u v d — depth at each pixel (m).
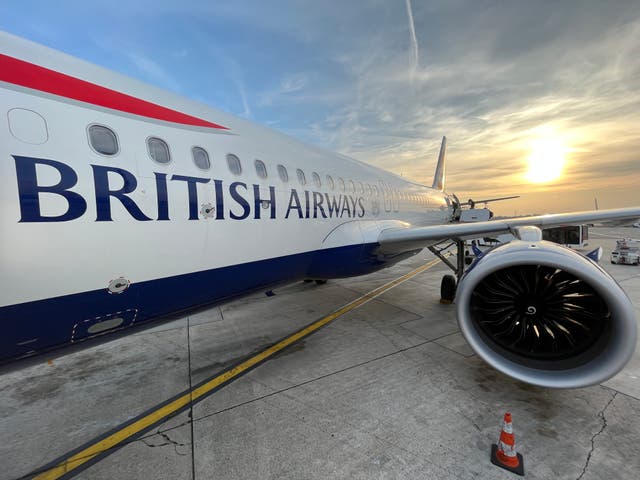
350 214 5.10
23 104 1.91
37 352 2.15
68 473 2.32
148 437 2.69
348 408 3.05
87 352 4.49
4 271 1.77
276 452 2.48
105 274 2.21
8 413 3.08
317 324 5.59
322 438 2.63
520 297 3.14
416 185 9.66
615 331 2.65
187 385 3.56
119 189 2.24
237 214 3.15
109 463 2.41
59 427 2.86
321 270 4.77
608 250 15.79
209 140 3.09
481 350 3.15
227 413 3.01
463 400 3.16
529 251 3.03
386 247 5.51
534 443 2.53
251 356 4.31
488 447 2.50
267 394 3.33
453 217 13.20
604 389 3.30
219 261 3.02
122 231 2.26
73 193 2.01
